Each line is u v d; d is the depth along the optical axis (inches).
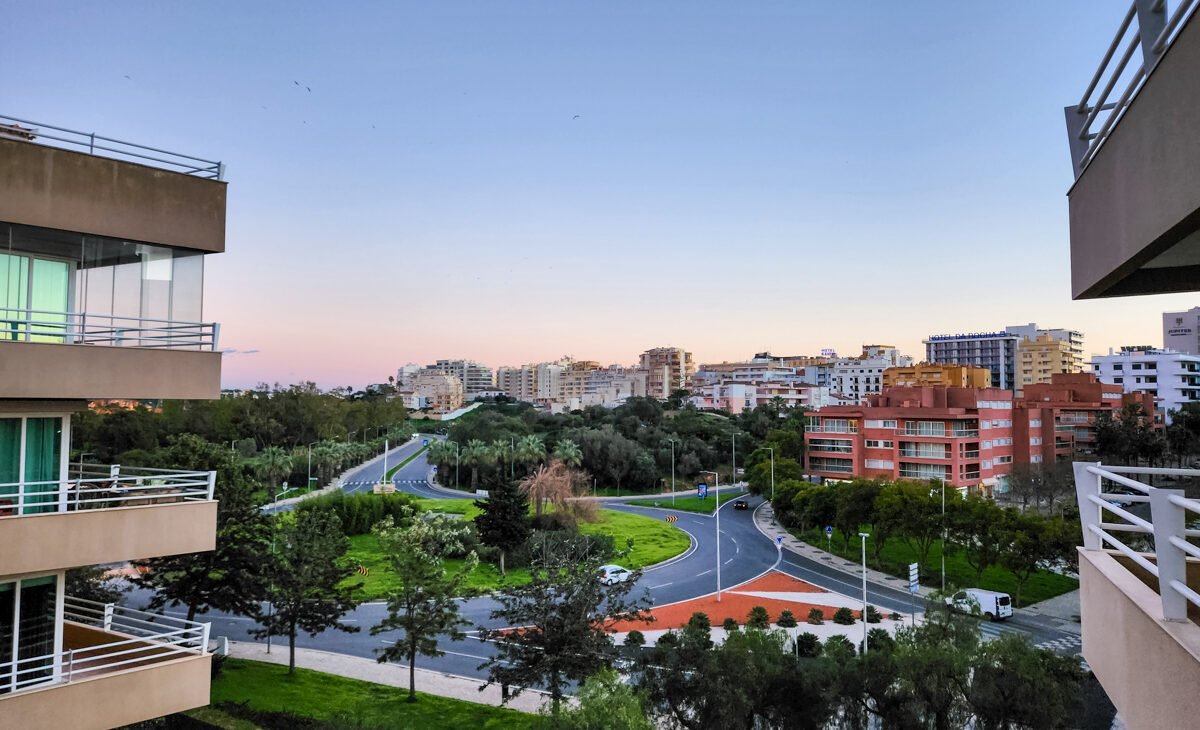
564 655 1051.3
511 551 2310.5
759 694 1024.9
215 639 1321.4
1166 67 190.1
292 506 3159.5
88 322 601.9
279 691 1194.0
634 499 3784.5
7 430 563.5
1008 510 2064.5
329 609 1291.8
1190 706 169.0
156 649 609.0
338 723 981.8
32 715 496.1
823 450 3452.3
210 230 625.0
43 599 551.5
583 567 1194.6
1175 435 3880.4
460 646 1556.3
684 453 4328.3
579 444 4141.2
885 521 2253.9
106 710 528.7
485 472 4018.2
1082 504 280.4
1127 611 219.0
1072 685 1048.2
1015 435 3430.1
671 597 1985.7
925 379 4603.8
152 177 596.1
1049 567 2004.2
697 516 3299.7
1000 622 1743.4
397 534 1333.7
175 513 576.7
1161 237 195.8
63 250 593.3
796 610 1846.7
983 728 1011.9
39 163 543.5
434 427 7593.5
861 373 7716.5
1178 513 190.7
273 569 1288.1
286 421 4753.9
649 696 1007.6
